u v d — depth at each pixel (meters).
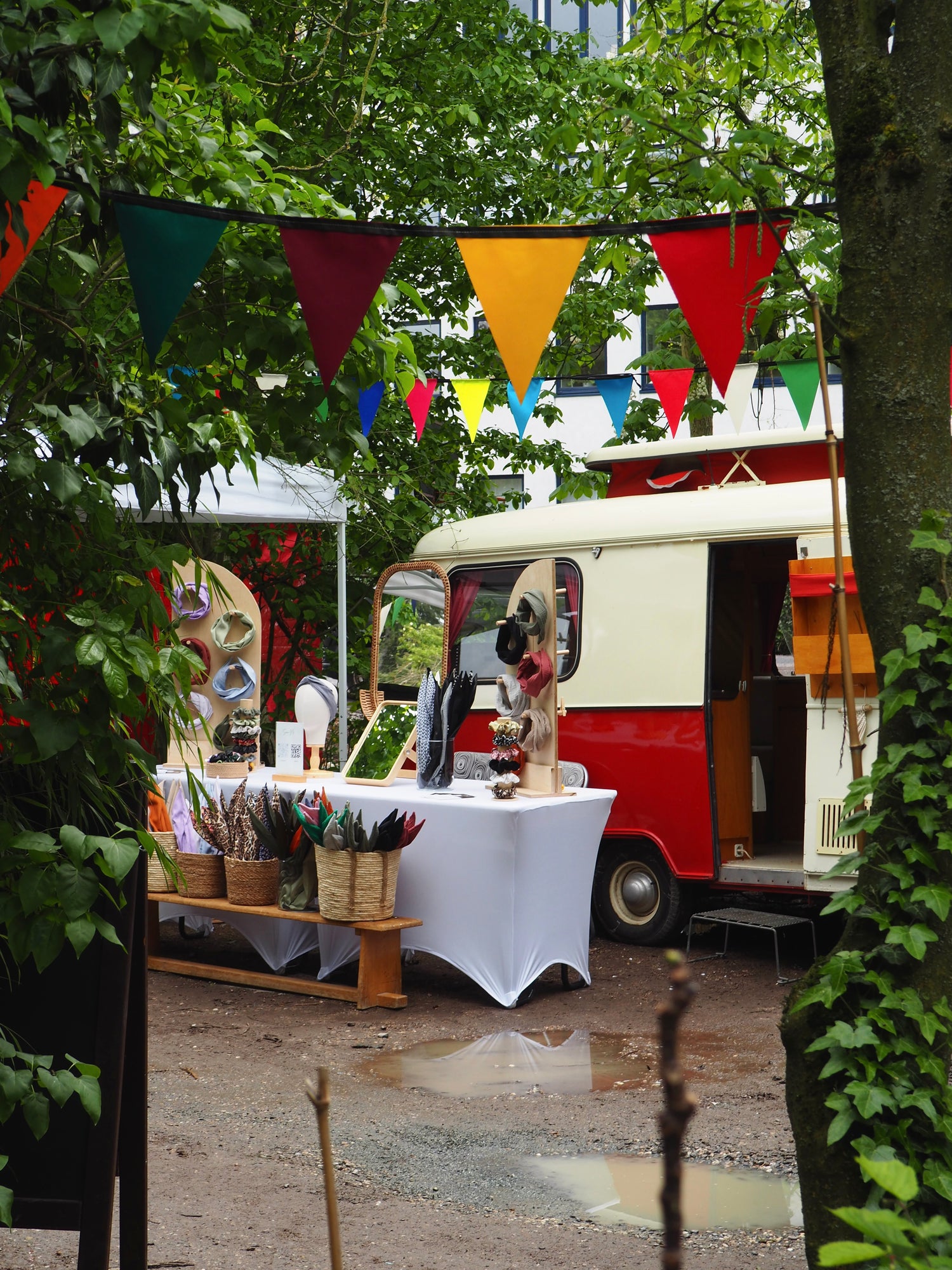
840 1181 2.78
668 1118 0.90
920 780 2.80
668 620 8.38
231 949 8.23
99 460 2.81
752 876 8.01
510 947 6.65
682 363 12.97
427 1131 4.86
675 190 3.80
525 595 7.07
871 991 2.85
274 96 11.01
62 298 2.96
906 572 2.87
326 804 6.91
